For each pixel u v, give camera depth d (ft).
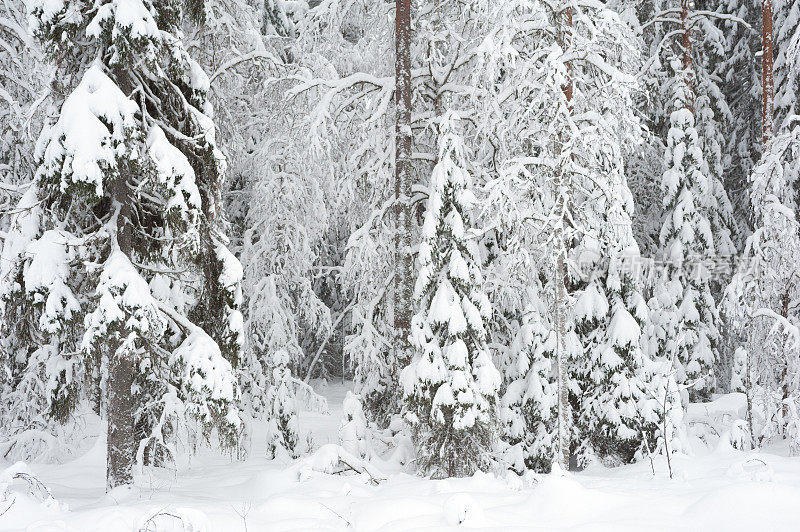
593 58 34.06
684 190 49.60
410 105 38.83
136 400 30.53
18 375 40.68
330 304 74.28
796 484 25.96
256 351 52.80
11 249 24.50
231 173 51.83
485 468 33.42
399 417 38.29
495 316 40.70
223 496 28.27
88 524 19.12
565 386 33.32
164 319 26.27
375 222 41.39
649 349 48.60
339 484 27.20
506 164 34.09
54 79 25.96
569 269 37.52
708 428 43.98
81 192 22.91
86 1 25.90
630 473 34.06
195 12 30.60
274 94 46.44
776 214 40.40
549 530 20.75
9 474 21.83
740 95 61.87
